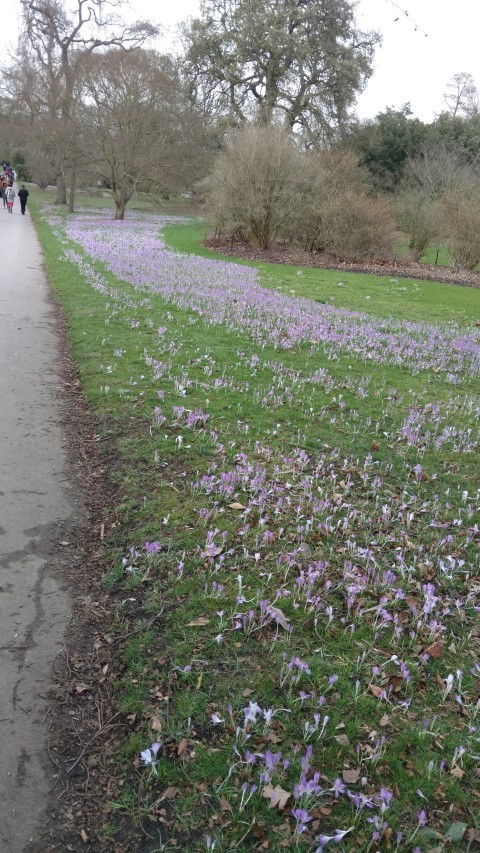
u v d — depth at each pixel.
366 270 25.36
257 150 26.11
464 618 3.90
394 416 7.50
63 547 4.39
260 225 27.48
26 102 47.25
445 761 2.86
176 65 42.66
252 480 5.20
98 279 15.49
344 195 27.03
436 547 4.62
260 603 3.59
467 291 21.92
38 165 48.44
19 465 5.46
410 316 15.48
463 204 27.53
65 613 3.73
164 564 4.15
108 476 5.41
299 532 4.57
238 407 7.13
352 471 5.77
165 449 5.84
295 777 2.72
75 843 2.46
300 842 2.46
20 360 8.55
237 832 2.49
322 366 9.48
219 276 18.38
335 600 3.94
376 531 4.80
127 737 2.92
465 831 2.57
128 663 3.35
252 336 10.91
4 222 30.80
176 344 9.82
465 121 48.47
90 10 41.28
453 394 8.87
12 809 2.57
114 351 9.09
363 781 2.63
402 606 3.96
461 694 3.26
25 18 41.00
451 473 5.97
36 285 14.64
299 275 21.55
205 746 2.85
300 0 42.16
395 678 3.30
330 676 3.23
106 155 37.53
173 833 2.50
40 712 3.04
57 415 6.73
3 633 3.52
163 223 39.75
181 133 40.00
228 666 3.32
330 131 42.19
